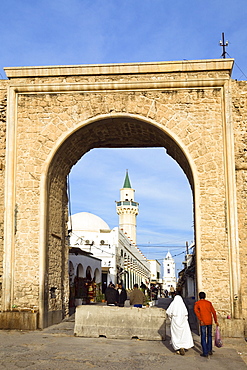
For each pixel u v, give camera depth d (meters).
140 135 17.28
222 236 14.48
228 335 13.34
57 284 16.50
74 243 40.94
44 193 15.31
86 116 15.69
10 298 14.67
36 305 14.61
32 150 15.62
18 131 15.79
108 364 9.35
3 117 16.05
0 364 9.23
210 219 14.62
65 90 15.79
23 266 14.90
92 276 33.28
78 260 29.33
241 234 14.52
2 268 15.11
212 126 15.19
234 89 15.45
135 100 15.62
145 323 12.72
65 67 15.74
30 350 10.80
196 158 15.05
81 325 13.06
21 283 14.79
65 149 16.25
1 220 15.39
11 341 12.10
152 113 15.50
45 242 15.10
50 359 9.77
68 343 11.83
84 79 15.84
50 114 15.80
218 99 15.32
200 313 10.66
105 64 15.62
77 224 43.62
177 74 15.53
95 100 15.75
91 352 10.62
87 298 28.58
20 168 15.54
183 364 9.55
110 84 15.61
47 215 15.45
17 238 15.09
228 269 14.24
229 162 14.72
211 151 15.03
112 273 39.62
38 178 15.42
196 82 15.31
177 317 10.83
